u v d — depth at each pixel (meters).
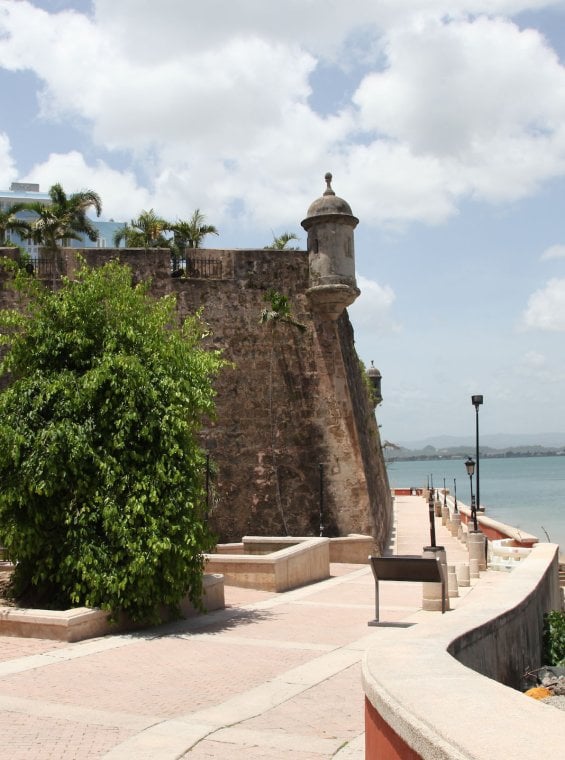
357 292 25.67
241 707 7.42
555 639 11.26
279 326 25.70
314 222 25.62
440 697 3.84
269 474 24.94
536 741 3.14
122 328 13.50
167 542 11.80
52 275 24.34
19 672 8.80
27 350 13.60
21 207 32.88
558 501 80.44
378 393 54.12
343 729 6.72
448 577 14.97
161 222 39.38
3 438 12.27
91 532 12.09
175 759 5.91
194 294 25.41
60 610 12.23
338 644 10.60
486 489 114.44
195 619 12.98
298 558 17.80
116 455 12.60
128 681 8.44
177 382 13.27
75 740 6.35
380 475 33.62
